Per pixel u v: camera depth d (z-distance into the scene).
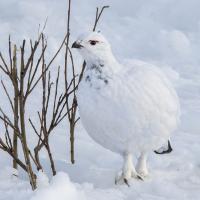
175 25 19.23
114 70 7.63
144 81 7.55
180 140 10.48
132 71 7.65
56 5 20.23
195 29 18.97
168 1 20.39
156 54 17.22
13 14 19.34
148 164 9.14
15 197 7.09
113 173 8.62
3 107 12.12
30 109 12.14
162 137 7.80
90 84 7.62
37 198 6.78
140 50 17.47
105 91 7.50
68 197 6.98
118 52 17.19
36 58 15.99
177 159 9.40
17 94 8.15
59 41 17.48
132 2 20.72
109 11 20.31
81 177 8.56
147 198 7.56
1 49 16.55
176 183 8.27
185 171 8.77
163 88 7.68
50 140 10.27
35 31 18.20
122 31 18.78
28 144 10.02
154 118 7.55
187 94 13.87
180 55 17.19
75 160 9.42
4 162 9.17
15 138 8.53
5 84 13.91
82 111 7.70
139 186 8.00
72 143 9.10
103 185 8.24
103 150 9.91
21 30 18.14
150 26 19.11
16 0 20.17
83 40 7.65
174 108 7.78
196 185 8.20
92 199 7.26
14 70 8.06
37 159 8.21
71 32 18.36
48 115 11.80
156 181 8.13
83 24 18.98
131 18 19.81
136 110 7.45
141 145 7.82
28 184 7.81
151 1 20.62
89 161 9.48
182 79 15.22
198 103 13.09
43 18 19.08
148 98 7.49
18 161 8.05
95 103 7.53
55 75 14.88
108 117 7.51
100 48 7.62
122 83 7.52
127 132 7.55
